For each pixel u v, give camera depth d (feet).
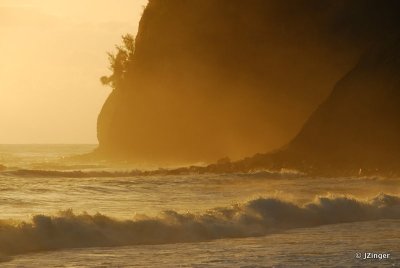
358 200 207.31
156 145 591.37
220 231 169.99
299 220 190.19
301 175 359.46
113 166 503.20
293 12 554.05
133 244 155.33
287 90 534.37
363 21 530.68
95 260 134.10
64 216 159.63
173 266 126.62
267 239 162.50
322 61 530.27
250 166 398.01
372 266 124.98
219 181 328.29
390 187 295.89
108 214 194.08
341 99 428.56
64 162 576.61
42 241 149.07
